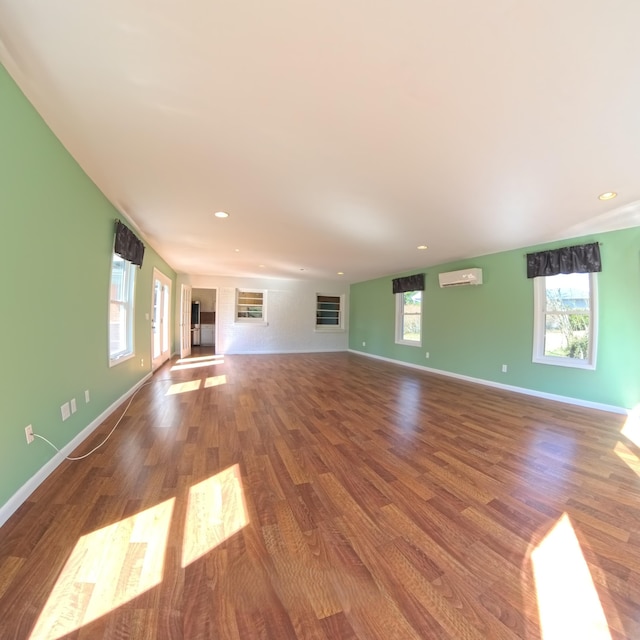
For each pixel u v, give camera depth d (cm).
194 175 256
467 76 146
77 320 253
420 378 571
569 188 265
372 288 856
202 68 146
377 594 127
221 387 479
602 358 385
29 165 180
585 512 184
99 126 195
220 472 223
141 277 470
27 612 115
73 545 149
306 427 316
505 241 438
